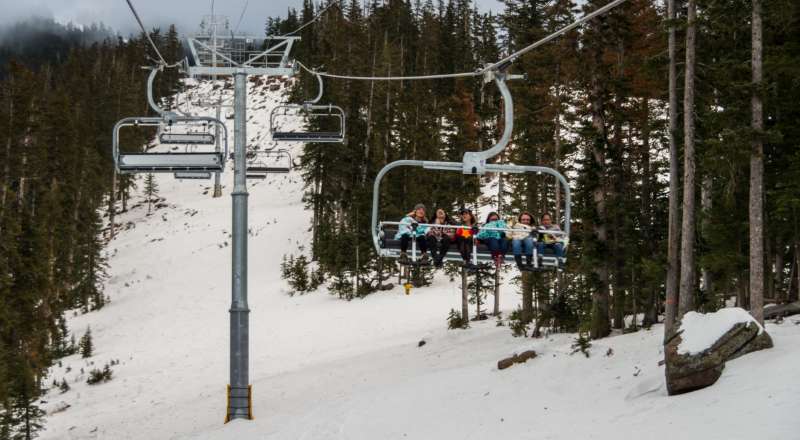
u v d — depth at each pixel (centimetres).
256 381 3222
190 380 3569
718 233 2403
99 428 2866
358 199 5338
